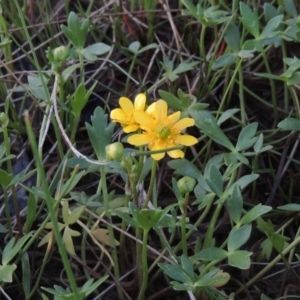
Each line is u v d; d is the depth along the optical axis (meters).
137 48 0.43
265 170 0.38
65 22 0.46
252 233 0.37
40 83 0.37
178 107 0.38
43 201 0.35
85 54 0.39
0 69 0.42
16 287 0.35
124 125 0.32
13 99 0.43
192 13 0.40
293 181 0.39
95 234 0.34
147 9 0.45
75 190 0.38
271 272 0.36
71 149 0.33
